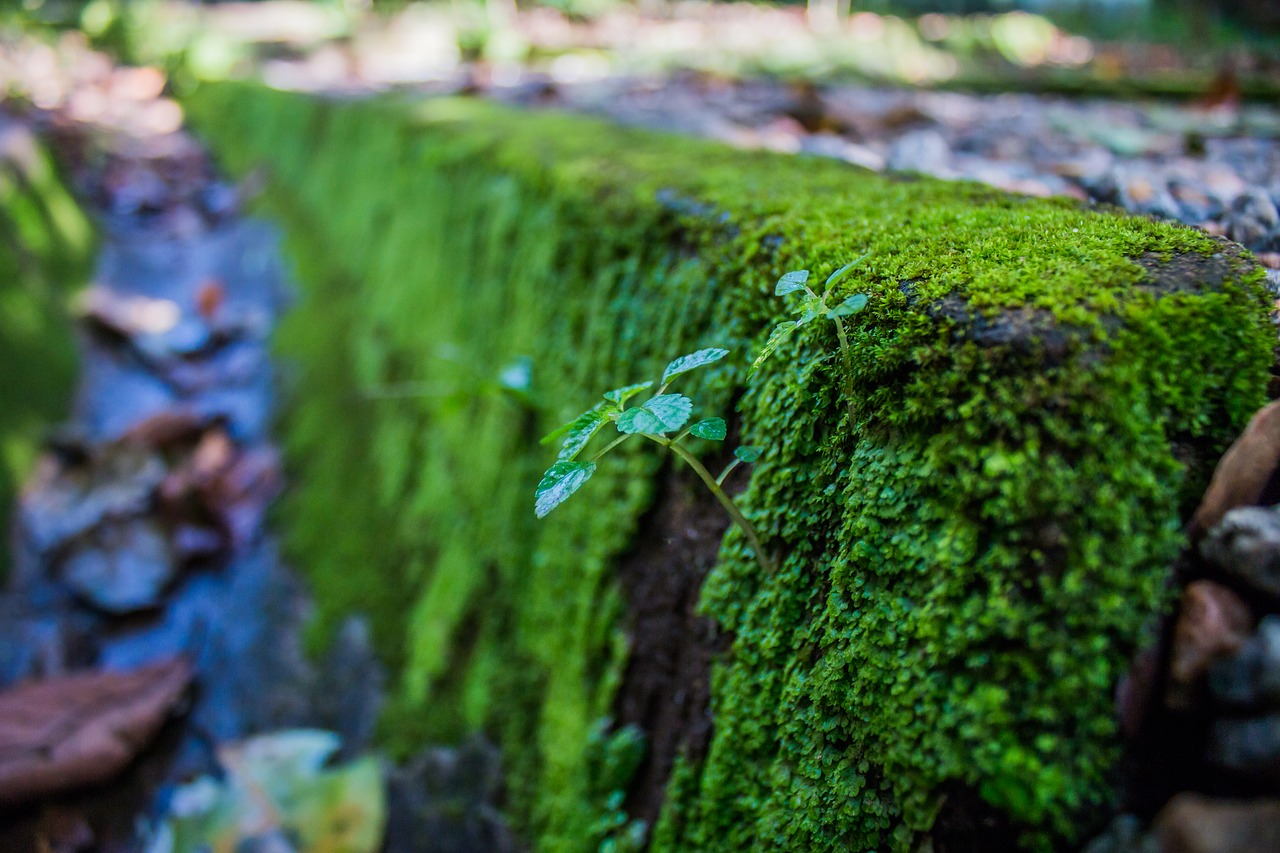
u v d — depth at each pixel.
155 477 0.57
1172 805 0.18
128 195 1.07
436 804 0.35
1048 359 0.20
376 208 0.67
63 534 0.54
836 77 0.96
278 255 0.87
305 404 0.63
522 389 0.35
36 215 0.85
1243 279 0.21
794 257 0.25
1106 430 0.20
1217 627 0.19
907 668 0.21
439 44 1.44
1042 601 0.20
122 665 0.48
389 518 0.48
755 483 0.25
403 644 0.42
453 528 0.42
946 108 0.70
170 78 1.62
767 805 0.24
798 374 0.24
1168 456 0.20
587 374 0.34
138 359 0.77
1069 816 0.19
